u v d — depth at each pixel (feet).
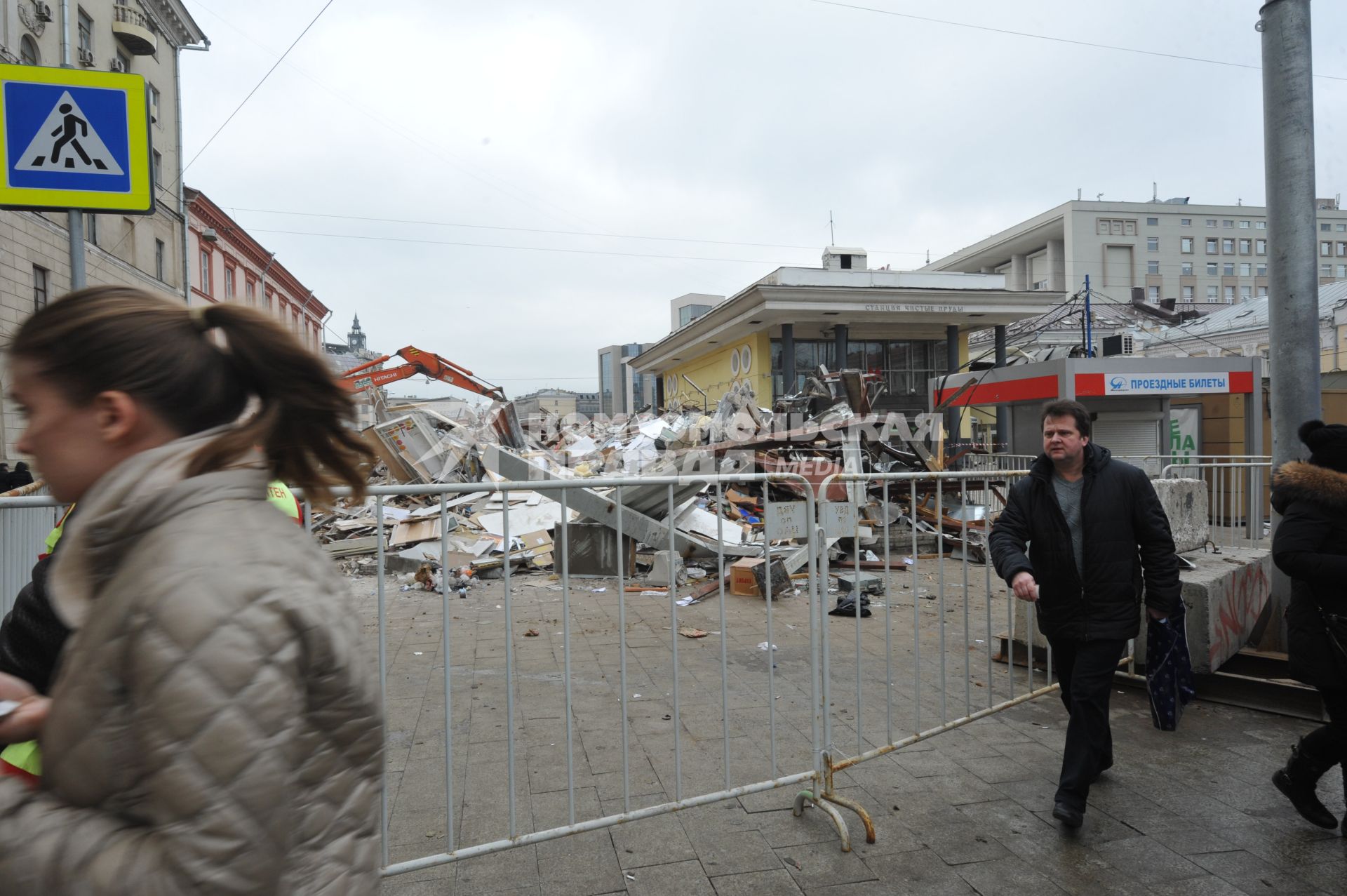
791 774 11.53
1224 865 9.05
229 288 109.19
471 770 11.74
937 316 80.48
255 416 3.28
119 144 13.17
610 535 27.48
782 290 74.33
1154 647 11.89
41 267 61.00
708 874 8.87
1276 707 13.88
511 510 33.50
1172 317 143.13
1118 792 10.93
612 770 11.72
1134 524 10.41
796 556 27.45
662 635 20.17
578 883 8.68
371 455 3.72
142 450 3.11
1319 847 9.44
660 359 112.06
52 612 3.86
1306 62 14.73
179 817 2.51
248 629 2.65
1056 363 38.06
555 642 19.52
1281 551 9.55
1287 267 14.92
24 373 3.07
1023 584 10.02
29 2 58.34
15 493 9.42
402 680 16.37
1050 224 296.30
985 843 9.55
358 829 3.13
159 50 84.17
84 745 2.68
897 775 11.55
